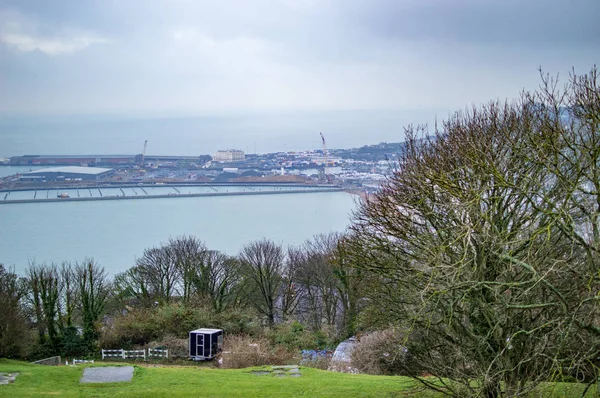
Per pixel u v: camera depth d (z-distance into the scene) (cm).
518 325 1780
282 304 6488
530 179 1678
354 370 3475
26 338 4550
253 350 4116
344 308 5088
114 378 2852
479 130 2433
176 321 5322
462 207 1798
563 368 1630
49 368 3038
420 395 2214
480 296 1808
